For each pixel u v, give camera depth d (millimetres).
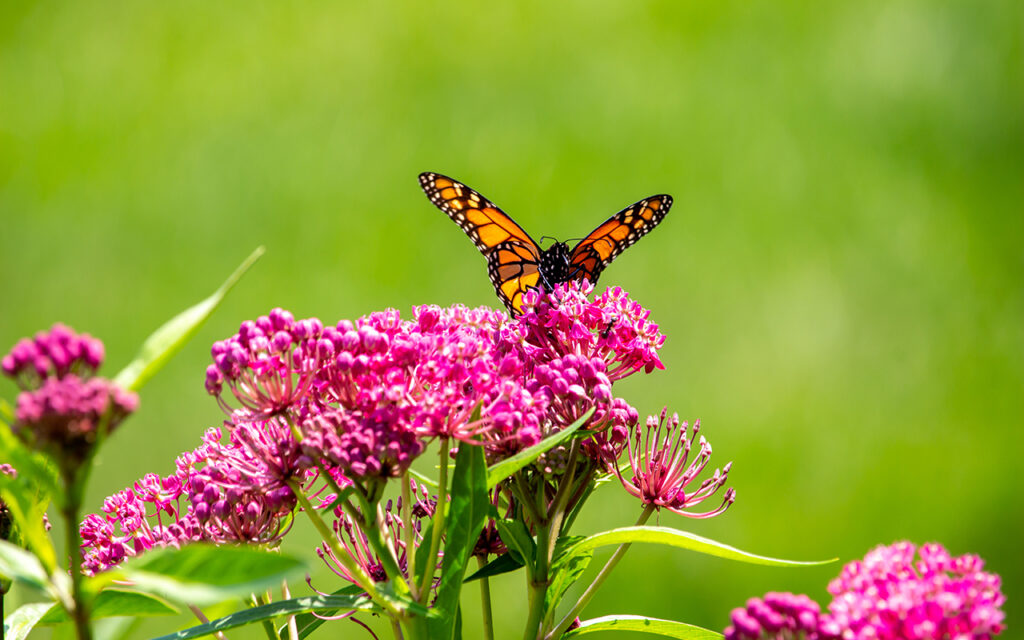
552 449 956
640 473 972
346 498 934
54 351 758
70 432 724
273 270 2148
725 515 1606
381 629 1401
